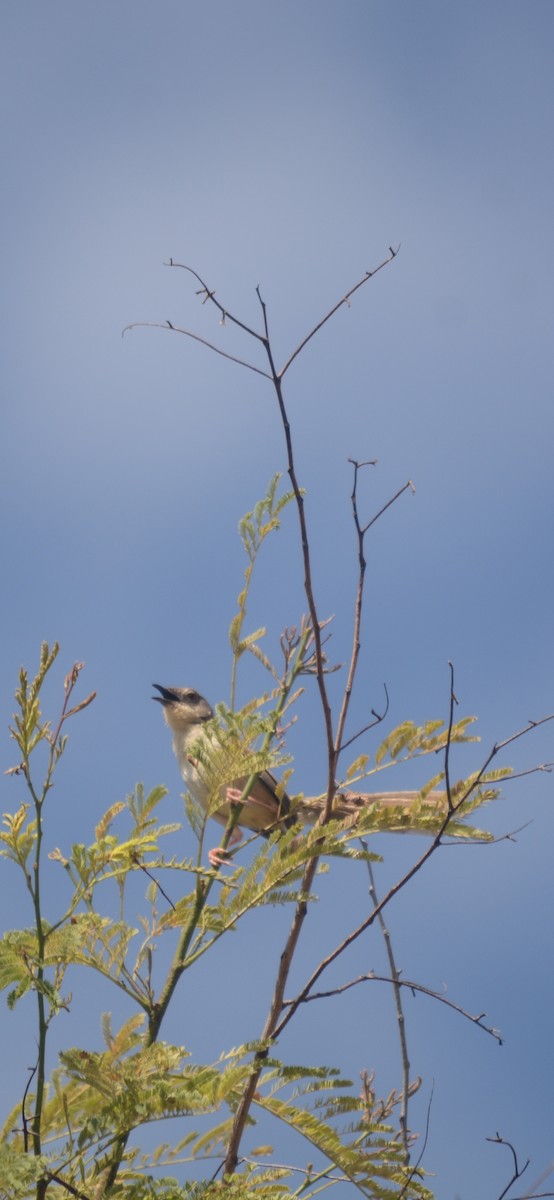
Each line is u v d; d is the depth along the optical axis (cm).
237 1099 686
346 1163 689
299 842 747
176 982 683
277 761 754
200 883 712
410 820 782
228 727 763
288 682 818
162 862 696
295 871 718
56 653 656
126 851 682
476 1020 708
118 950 677
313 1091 699
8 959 624
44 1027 617
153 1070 632
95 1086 623
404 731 856
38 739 644
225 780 751
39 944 625
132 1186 633
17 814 680
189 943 702
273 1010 717
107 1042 662
